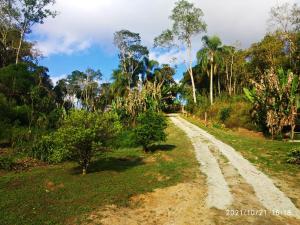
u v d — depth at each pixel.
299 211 8.84
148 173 12.73
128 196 9.88
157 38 45.47
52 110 29.95
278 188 10.88
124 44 55.53
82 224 7.77
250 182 11.59
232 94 44.84
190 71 45.66
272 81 24.53
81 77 71.31
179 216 8.47
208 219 8.25
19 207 8.84
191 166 14.02
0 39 40.78
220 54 44.06
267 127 25.45
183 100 50.94
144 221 8.16
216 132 26.62
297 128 26.42
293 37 32.72
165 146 19.73
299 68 32.56
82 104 59.03
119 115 33.38
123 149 19.28
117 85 53.50
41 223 7.72
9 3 35.97
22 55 45.12
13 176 12.52
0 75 31.08
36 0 35.94
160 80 54.22
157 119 18.62
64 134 12.23
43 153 16.23
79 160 12.79
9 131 22.14
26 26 37.38
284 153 16.55
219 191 10.49
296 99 22.95
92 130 12.48
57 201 9.37
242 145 19.62
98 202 9.26
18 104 30.34
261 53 37.84
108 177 12.08
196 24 44.00
